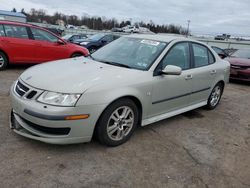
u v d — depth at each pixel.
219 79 5.55
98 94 3.18
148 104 3.86
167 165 3.27
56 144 3.37
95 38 15.58
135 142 3.76
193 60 4.79
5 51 7.87
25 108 3.13
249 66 9.16
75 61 4.18
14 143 3.36
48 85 3.16
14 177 2.73
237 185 3.04
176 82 4.25
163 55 4.11
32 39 8.34
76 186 2.70
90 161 3.16
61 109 2.99
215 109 5.85
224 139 4.25
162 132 4.22
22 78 3.54
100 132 3.34
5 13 42.78
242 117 5.49
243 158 3.67
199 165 3.35
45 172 2.87
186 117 5.09
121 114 3.55
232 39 33.56
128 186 2.79
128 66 3.94
